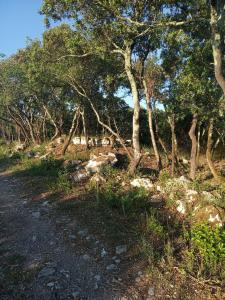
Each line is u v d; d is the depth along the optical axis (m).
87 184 13.73
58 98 30.59
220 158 20.95
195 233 8.19
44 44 18.09
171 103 14.61
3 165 23.73
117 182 13.31
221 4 8.12
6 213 11.85
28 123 34.97
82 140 26.80
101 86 22.36
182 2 12.45
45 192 13.98
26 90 28.56
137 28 13.16
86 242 9.03
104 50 14.25
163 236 8.84
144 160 20.48
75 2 13.07
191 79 12.58
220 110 12.84
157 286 6.99
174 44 13.07
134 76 15.55
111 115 27.09
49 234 9.69
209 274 7.27
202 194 10.88
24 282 7.25
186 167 17.91
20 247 8.95
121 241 8.91
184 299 6.59
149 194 11.84
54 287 7.05
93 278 7.38
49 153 24.61
